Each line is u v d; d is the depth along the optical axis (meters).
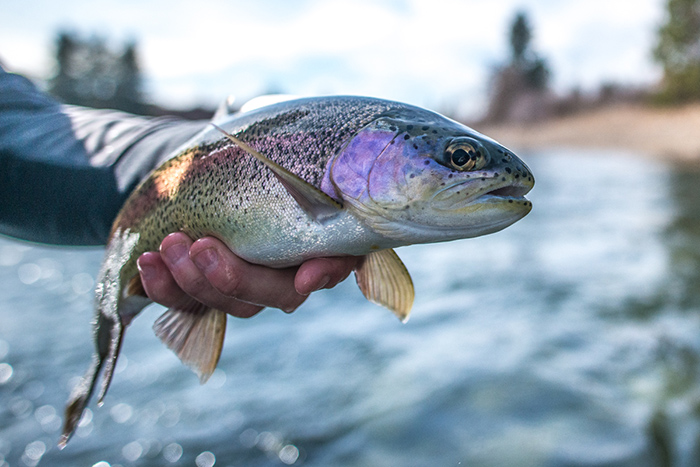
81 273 1.75
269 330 1.08
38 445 0.72
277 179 0.31
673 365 0.81
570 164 5.58
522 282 1.39
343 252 0.31
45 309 1.32
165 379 0.88
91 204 0.35
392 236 0.31
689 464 0.58
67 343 1.07
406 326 1.07
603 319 1.06
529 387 0.75
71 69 11.05
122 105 11.03
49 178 0.35
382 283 0.34
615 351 0.88
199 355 0.34
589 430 0.64
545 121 11.09
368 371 0.86
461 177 0.30
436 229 0.31
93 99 11.11
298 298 0.33
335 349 0.96
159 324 0.34
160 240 0.34
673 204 2.69
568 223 2.30
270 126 0.32
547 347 0.90
